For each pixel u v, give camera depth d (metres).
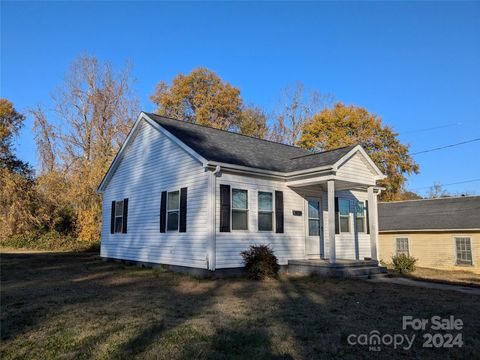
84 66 36.00
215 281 11.83
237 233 13.26
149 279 12.29
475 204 24.19
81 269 14.86
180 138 14.20
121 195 17.97
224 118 38.81
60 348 5.35
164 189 15.02
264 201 14.30
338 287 10.95
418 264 23.69
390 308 7.93
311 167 14.05
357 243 17.61
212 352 5.15
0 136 38.25
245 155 15.01
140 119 16.69
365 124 34.03
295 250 14.99
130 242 16.84
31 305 8.06
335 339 5.75
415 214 25.84
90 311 7.52
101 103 35.28
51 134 34.09
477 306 8.22
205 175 13.07
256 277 12.35
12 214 26.86
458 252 22.34
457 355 5.15
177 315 7.22
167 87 39.75
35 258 19.16
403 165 33.66
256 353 5.13
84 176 27.64
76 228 27.64
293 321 6.77
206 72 38.44
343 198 17.39
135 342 5.53
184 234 13.66
